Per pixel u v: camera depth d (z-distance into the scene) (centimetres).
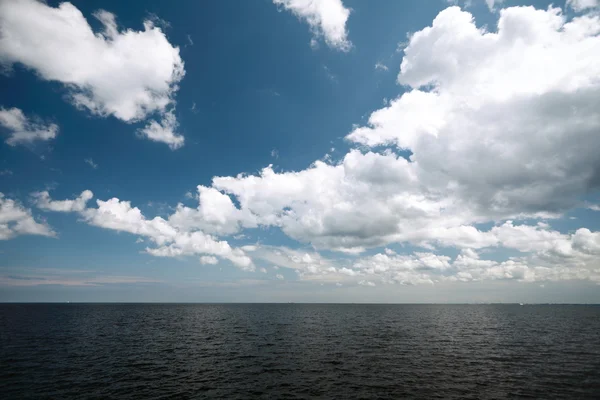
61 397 2327
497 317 11712
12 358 3606
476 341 5038
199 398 2314
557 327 7500
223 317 11119
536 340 5166
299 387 2564
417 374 2945
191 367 3231
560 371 3048
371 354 3906
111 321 8819
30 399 2280
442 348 4341
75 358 3641
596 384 2625
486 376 2869
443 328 7181
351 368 3181
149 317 10725
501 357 3706
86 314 12269
